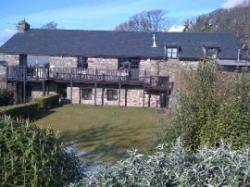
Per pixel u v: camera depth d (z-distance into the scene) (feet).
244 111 26.14
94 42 138.21
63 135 77.10
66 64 134.41
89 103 133.28
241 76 28.04
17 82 131.23
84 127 87.35
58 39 140.77
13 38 141.69
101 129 84.12
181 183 12.68
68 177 17.51
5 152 16.65
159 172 13.30
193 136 26.91
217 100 27.45
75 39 140.56
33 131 17.47
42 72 131.03
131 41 137.28
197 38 136.36
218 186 12.19
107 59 132.57
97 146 63.67
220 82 27.99
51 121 95.91
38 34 143.95
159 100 129.08
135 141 67.46
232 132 25.30
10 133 17.11
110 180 13.47
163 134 28.43
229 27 205.26
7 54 135.85
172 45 128.26
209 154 14.02
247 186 12.15
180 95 28.78
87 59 133.59
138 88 130.41
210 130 26.11
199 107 27.43
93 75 130.93
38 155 16.70
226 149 15.12
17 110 92.12
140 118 98.94
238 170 12.55
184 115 27.63
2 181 16.12
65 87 134.92
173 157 13.97
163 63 129.70
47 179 16.44
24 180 16.24
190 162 13.76
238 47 131.64
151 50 131.85
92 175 14.34
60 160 17.49
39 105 111.75
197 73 28.73
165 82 126.52
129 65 131.95
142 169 13.62
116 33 142.41
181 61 127.65
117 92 131.95
